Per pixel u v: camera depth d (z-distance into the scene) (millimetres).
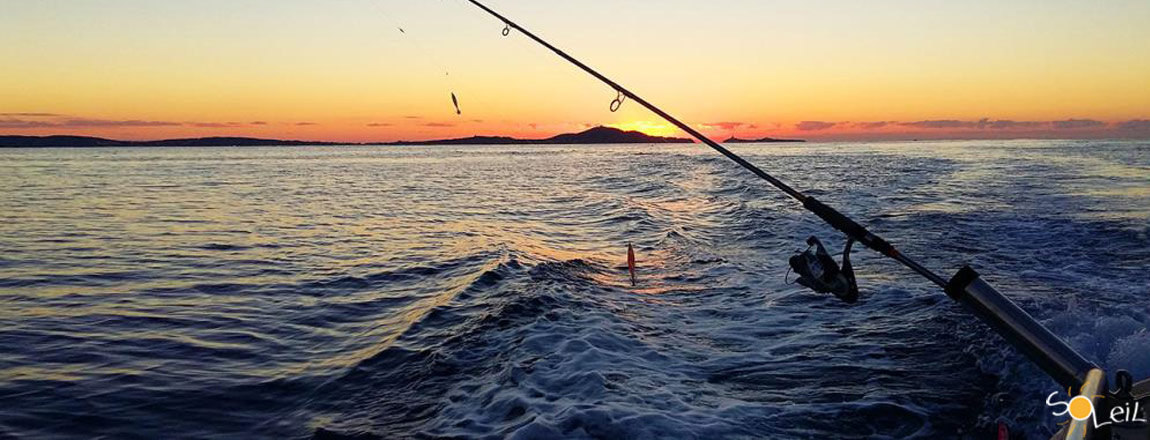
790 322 6867
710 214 16547
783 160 48031
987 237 11523
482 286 8609
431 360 5844
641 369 5418
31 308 8047
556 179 34094
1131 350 5148
